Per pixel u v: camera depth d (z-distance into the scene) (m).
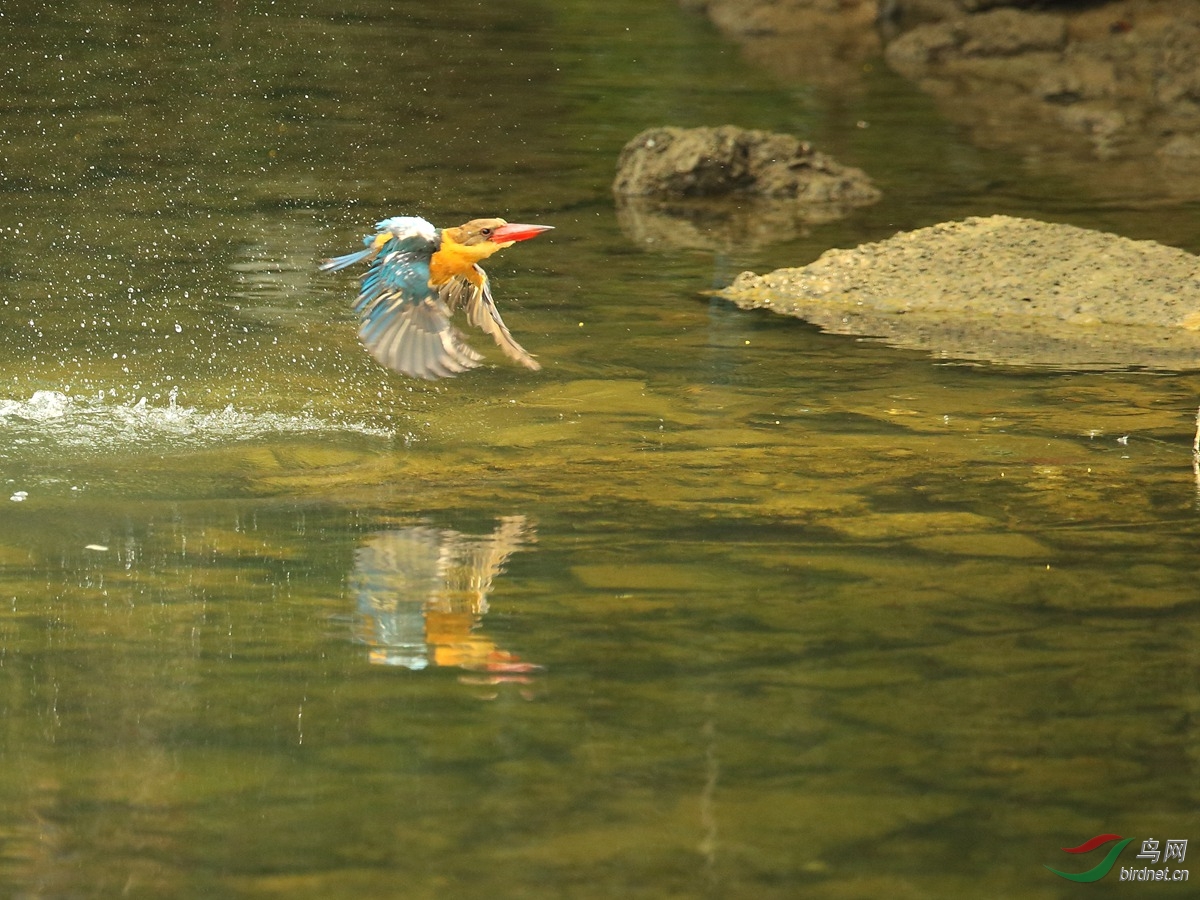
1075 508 11.88
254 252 21.64
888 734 8.05
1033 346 17.72
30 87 34.59
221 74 37.38
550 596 10.01
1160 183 27.27
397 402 15.11
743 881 6.69
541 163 29.48
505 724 8.17
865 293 20.03
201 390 15.25
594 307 19.48
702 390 15.73
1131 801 7.38
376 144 30.56
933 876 6.74
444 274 10.41
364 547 10.99
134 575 10.36
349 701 8.45
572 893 6.59
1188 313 18.72
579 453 13.48
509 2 52.88
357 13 48.25
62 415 14.34
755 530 11.37
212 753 7.84
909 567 10.54
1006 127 33.88
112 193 25.31
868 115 35.31
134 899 6.54
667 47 45.22
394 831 7.10
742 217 25.16
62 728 8.10
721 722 8.18
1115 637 9.30
